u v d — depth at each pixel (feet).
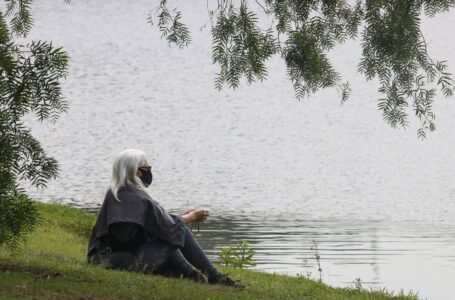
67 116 463.83
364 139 419.95
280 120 483.92
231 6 88.63
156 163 339.57
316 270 172.24
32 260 76.54
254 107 537.24
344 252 191.31
